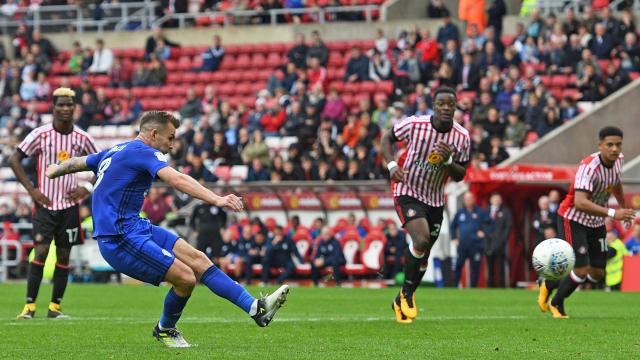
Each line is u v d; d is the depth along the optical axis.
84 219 56.47
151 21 80.38
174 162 61.78
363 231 53.38
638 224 48.81
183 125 67.62
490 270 50.75
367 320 28.48
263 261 53.19
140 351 20.06
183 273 19.64
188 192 18.92
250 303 19.66
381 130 60.59
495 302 37.75
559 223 30.03
